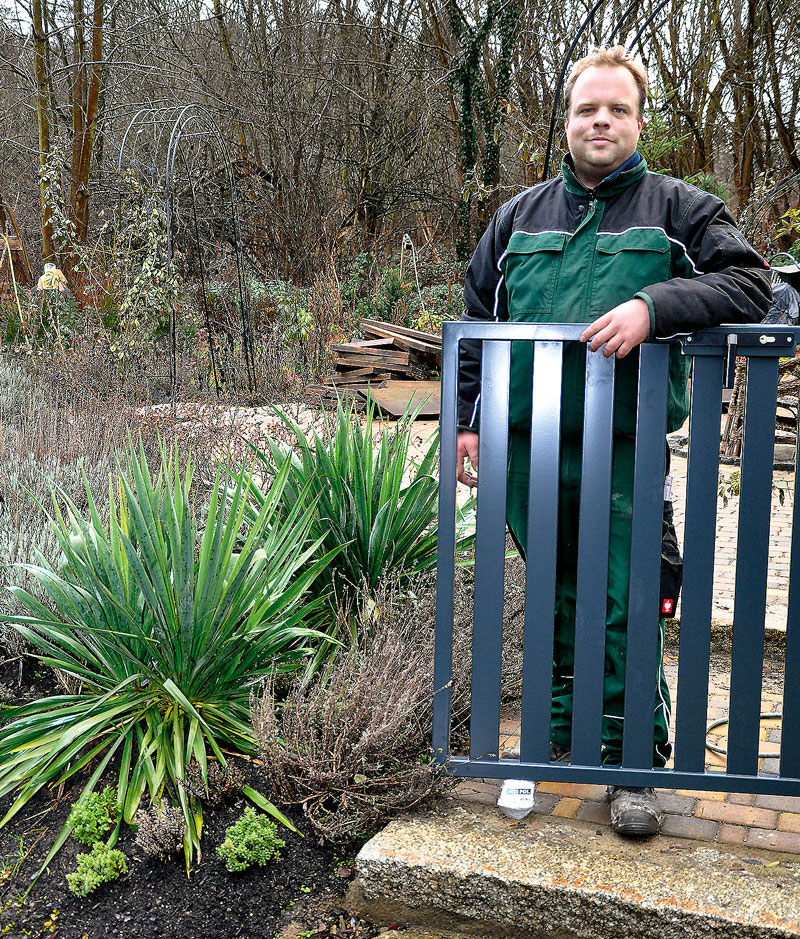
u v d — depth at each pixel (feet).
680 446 24.39
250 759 9.12
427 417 28.99
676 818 8.07
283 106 59.98
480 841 7.68
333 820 8.14
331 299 41.98
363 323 38.45
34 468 15.35
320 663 10.34
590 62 7.74
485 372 7.73
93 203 54.80
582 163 7.82
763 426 7.30
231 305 38.52
